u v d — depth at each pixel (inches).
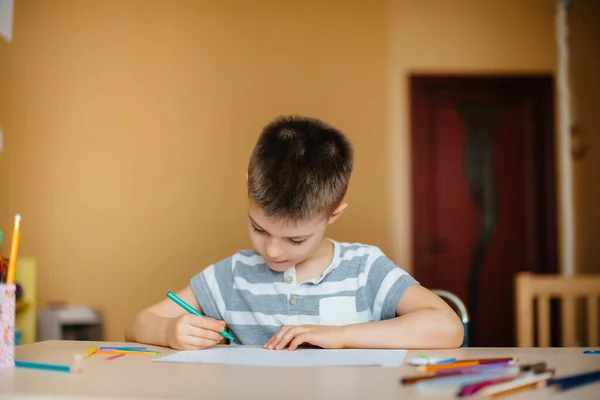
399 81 148.9
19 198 143.9
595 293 82.0
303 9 148.7
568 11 151.0
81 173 145.3
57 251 143.9
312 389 25.0
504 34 150.9
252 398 23.5
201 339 37.9
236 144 146.1
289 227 39.0
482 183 151.3
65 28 147.6
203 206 144.9
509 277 150.4
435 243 149.6
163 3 148.0
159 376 28.0
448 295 54.2
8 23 48.1
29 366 30.5
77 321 138.8
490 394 23.5
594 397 23.2
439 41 150.0
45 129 145.7
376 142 147.8
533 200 151.0
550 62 150.9
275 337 37.9
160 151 145.8
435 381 25.8
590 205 149.5
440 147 150.9
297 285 47.2
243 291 48.4
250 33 147.9
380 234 146.3
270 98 147.0
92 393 24.4
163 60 147.3
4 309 30.8
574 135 149.6
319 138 41.3
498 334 149.3
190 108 146.6
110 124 146.3
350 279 47.1
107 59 147.3
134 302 143.5
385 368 29.8
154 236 144.5
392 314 44.8
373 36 149.3
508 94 152.2
